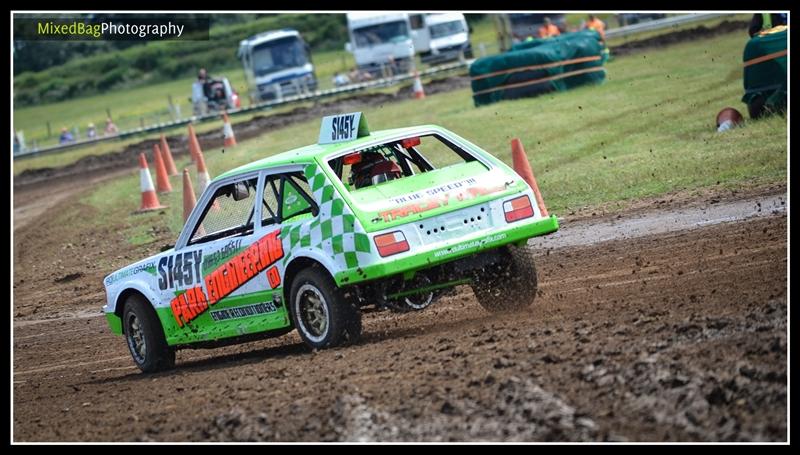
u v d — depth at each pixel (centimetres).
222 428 1445
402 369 1563
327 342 1820
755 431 1130
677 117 4500
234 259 1969
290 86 10800
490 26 16912
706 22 9462
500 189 1839
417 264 1739
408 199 1781
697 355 1355
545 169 3894
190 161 6438
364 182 1955
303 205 1858
